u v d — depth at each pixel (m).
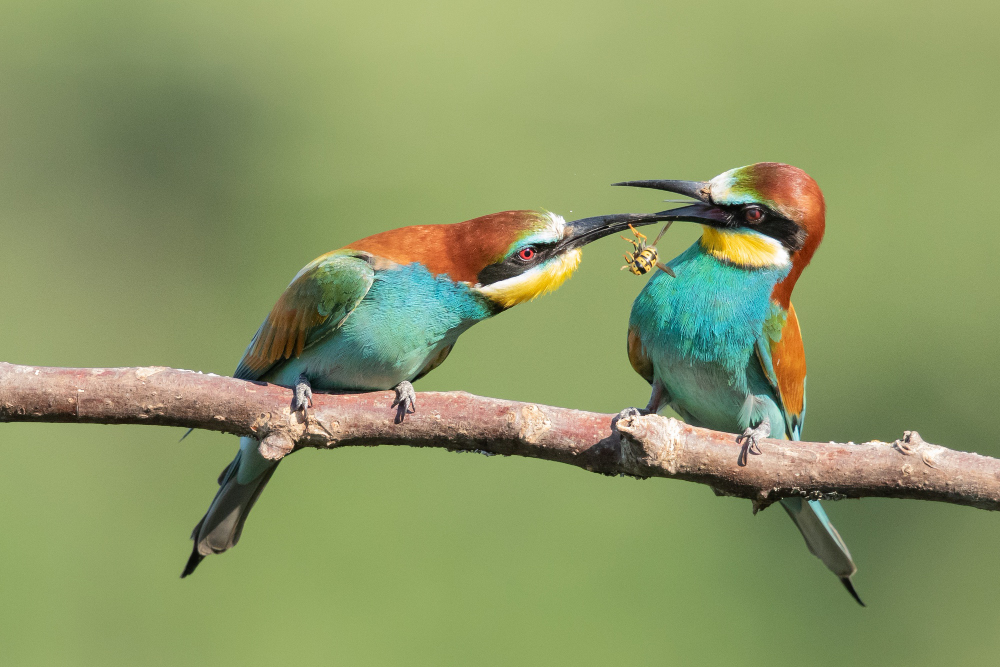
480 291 8.55
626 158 17.67
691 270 9.02
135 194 19.92
